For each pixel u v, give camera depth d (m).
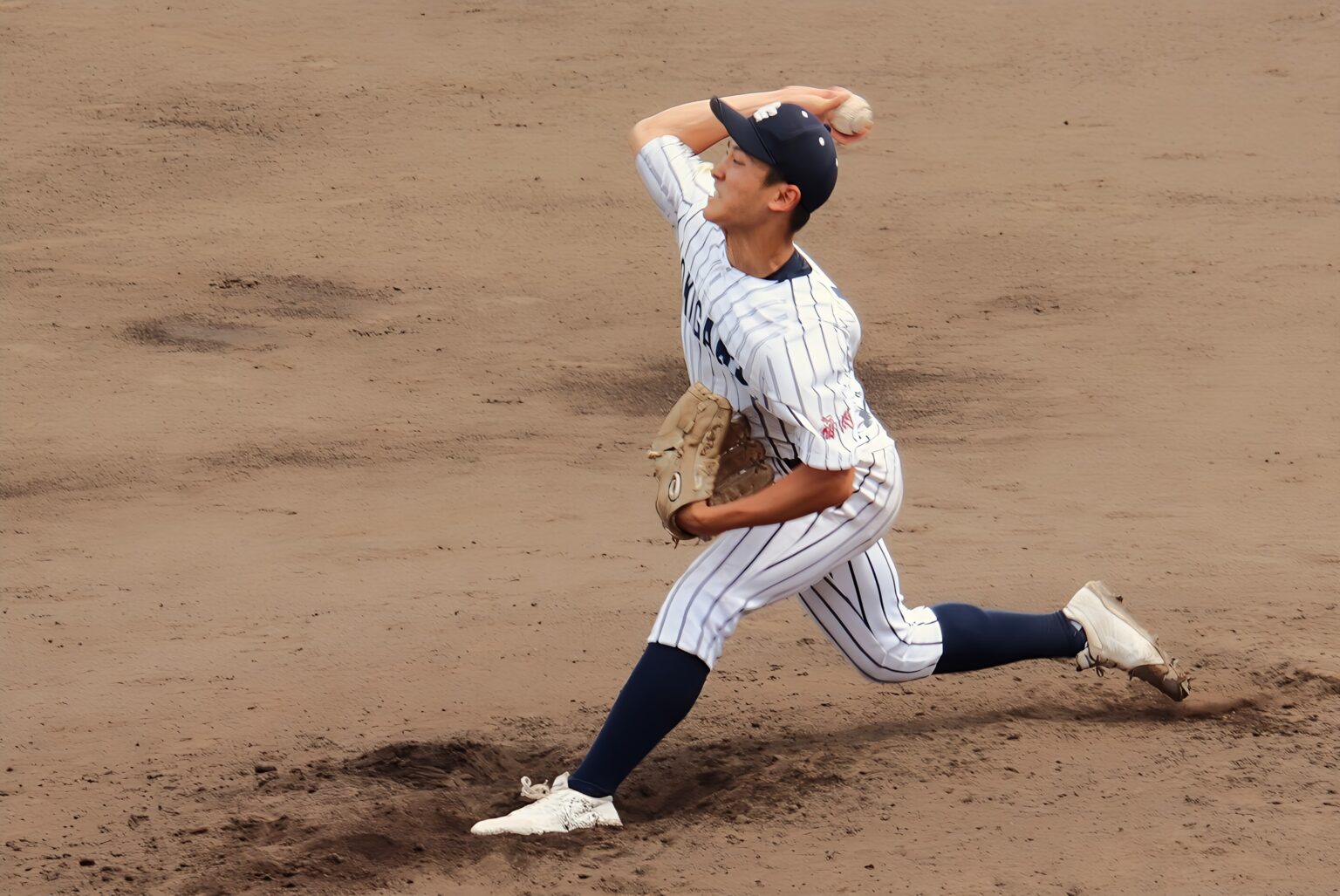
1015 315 45.22
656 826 16.95
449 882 15.76
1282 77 72.75
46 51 73.44
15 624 24.81
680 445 16.28
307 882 15.82
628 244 52.69
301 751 19.45
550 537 28.86
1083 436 34.72
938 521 29.09
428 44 77.19
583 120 66.69
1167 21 81.88
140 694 21.66
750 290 15.90
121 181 58.66
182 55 73.81
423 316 45.75
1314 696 19.70
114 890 15.78
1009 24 81.75
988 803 17.09
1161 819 16.53
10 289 47.69
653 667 16.58
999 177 59.72
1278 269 48.75
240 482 32.75
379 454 34.50
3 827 17.42
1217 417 35.84
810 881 15.49
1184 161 61.31
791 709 20.25
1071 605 19.22
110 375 40.34
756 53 76.75
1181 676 19.27
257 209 56.00
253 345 43.12
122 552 28.50
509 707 20.75
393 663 22.55
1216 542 27.17
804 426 15.66
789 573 16.66
